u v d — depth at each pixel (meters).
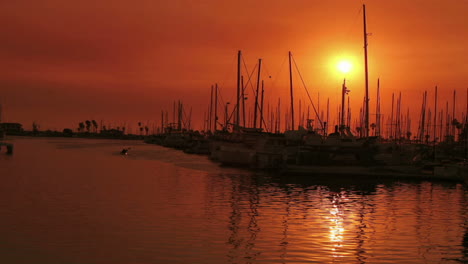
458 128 99.00
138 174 53.28
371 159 62.19
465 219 28.20
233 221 26.14
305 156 62.34
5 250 19.66
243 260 18.78
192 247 20.53
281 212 29.31
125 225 24.56
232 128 81.12
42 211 28.05
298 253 19.92
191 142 127.12
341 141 63.84
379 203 34.34
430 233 24.23
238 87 83.12
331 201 34.62
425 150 72.25
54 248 20.03
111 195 35.25
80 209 28.95
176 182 45.16
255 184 44.66
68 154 97.06
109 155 95.81
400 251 20.69
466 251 20.84
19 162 69.75
